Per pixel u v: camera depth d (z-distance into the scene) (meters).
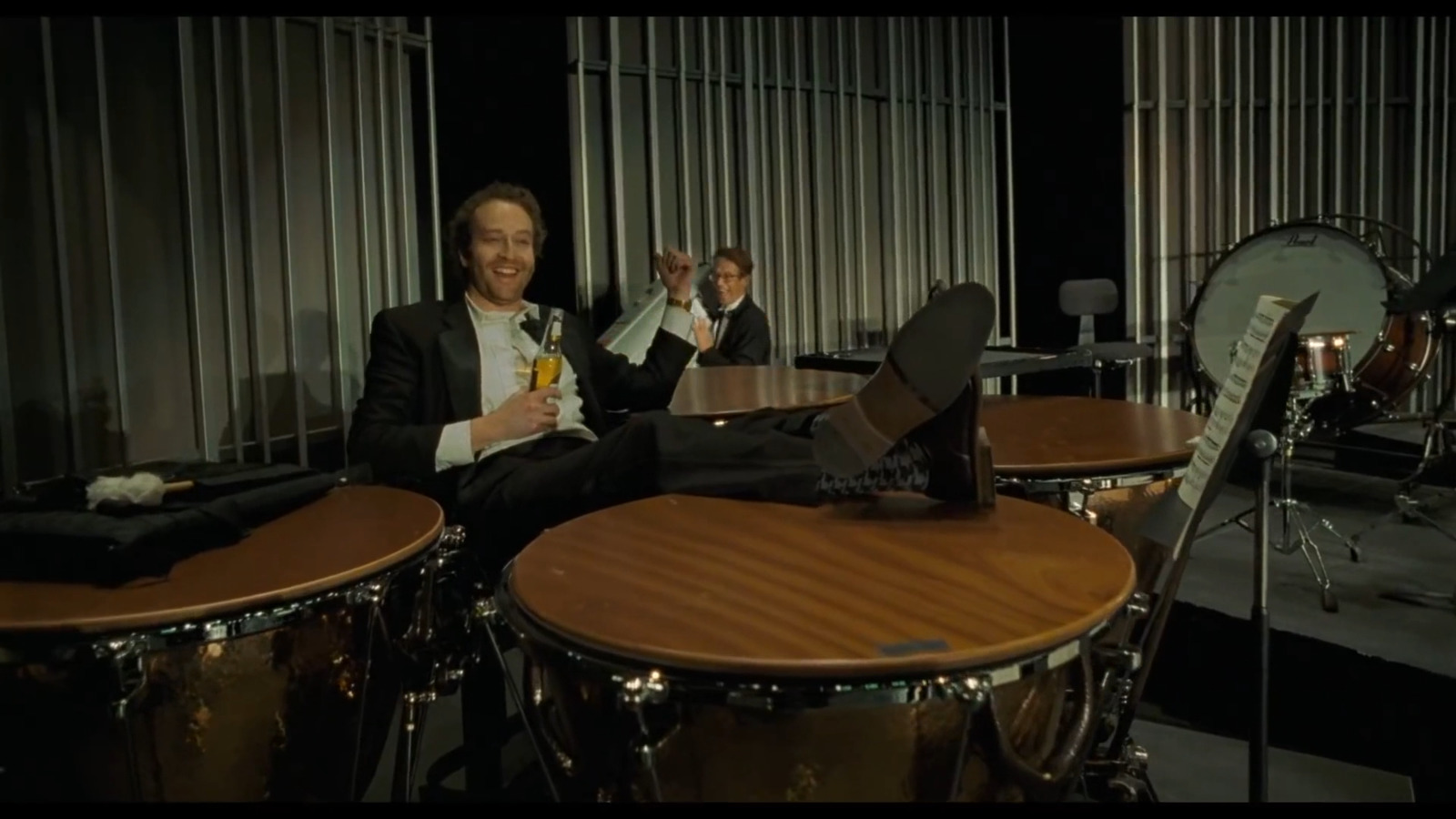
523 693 1.44
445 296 3.92
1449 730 2.59
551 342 2.46
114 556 1.41
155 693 1.33
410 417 2.44
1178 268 5.96
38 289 2.62
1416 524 4.04
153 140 2.90
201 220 3.02
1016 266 6.39
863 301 5.68
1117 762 1.72
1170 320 5.98
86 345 2.73
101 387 2.77
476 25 4.18
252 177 3.15
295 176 3.33
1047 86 6.11
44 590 1.41
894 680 1.10
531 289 4.72
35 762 1.34
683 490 1.91
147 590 1.40
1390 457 4.82
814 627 1.19
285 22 3.26
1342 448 4.95
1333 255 4.34
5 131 2.54
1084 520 1.76
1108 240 5.96
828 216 5.53
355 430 2.35
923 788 1.18
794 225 5.41
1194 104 5.89
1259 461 1.68
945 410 1.68
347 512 1.86
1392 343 3.99
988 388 5.95
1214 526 3.87
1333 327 4.29
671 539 1.59
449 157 4.20
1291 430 3.55
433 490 2.31
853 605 1.27
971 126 6.02
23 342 2.59
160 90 2.92
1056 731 1.32
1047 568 1.41
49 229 2.63
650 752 1.15
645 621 1.22
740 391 2.97
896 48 5.69
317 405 3.43
